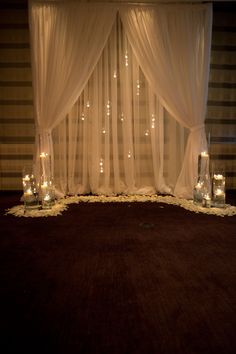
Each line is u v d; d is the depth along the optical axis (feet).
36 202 9.97
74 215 9.46
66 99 11.23
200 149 11.49
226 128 13.24
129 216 9.36
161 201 11.13
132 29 11.12
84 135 12.10
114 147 12.12
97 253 6.69
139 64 11.43
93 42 11.05
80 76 11.14
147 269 5.97
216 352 3.81
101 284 5.40
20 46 12.38
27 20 12.26
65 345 3.91
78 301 4.87
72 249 6.89
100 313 4.56
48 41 10.89
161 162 12.22
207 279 5.61
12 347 3.88
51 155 11.46
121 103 12.10
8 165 12.98
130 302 4.85
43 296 5.01
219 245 7.16
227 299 4.97
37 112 11.23
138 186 12.50
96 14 11.02
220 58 12.79
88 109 12.07
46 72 11.03
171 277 5.67
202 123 11.54
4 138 12.82
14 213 9.58
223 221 8.91
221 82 12.94
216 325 4.31
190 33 11.14
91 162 12.25
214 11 12.53
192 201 11.00
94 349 3.84
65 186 12.14
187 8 11.08
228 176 13.50
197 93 11.42
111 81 11.91
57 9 10.85
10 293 5.09
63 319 4.42
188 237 7.65
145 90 12.19
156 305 4.78
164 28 11.10
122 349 3.84
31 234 7.81
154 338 4.04
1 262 6.23
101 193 12.21
